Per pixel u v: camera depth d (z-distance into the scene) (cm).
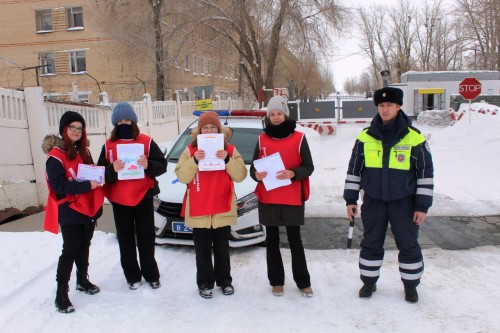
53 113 848
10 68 3250
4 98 739
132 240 437
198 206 409
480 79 2914
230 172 408
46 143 382
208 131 412
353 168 408
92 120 1014
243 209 541
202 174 410
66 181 377
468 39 3312
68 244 388
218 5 2514
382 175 387
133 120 425
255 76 2769
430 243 583
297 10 2542
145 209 434
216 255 429
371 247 406
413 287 399
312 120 2367
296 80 3719
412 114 2961
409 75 2947
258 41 2759
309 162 409
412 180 385
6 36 3269
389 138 388
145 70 2742
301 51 2641
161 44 2372
